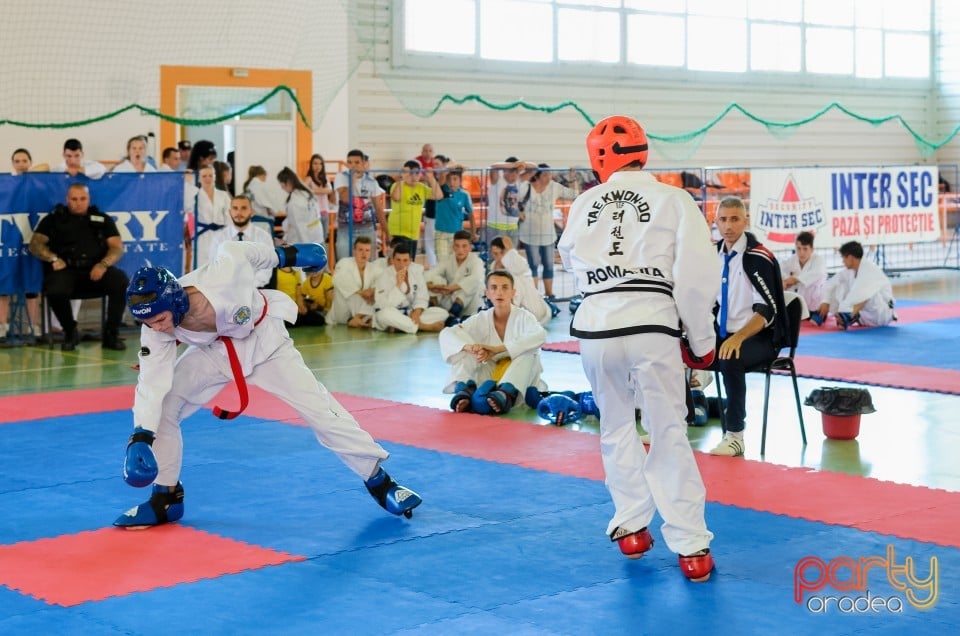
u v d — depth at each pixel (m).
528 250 15.71
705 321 4.80
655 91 23.84
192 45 17.42
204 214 13.45
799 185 16.98
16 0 15.92
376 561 5.09
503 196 15.59
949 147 28.44
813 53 26.33
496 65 21.52
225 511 5.92
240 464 6.93
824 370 10.34
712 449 7.21
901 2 27.81
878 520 5.65
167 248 12.63
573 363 11.00
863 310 13.36
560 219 19.30
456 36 21.03
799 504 5.95
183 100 17.55
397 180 15.45
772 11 25.53
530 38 22.00
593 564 5.04
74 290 11.71
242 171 18.05
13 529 5.63
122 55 16.81
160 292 5.08
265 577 4.88
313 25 18.59
